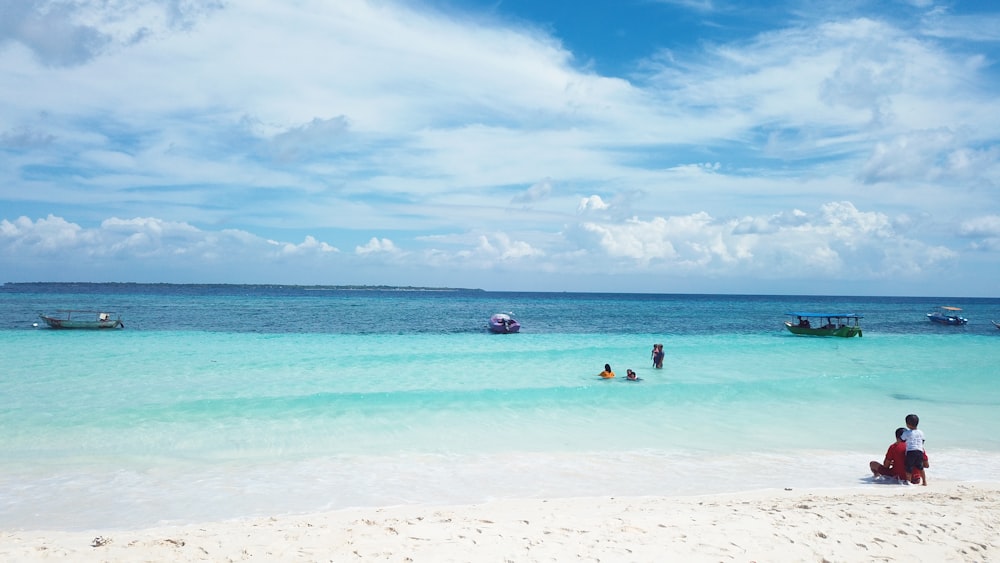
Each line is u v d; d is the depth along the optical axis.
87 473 11.08
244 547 7.02
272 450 12.95
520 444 13.77
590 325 58.38
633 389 19.95
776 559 6.78
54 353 28.03
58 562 6.52
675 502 9.51
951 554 7.02
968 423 16.42
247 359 27.03
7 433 13.77
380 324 53.59
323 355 28.95
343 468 11.67
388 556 6.70
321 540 7.29
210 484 10.54
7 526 8.35
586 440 14.20
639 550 6.96
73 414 15.65
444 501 9.76
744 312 92.69
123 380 21.14
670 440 14.28
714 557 6.78
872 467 11.57
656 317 74.81
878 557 6.89
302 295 172.25
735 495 10.05
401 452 12.95
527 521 8.16
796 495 10.06
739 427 15.68
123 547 7.03
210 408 16.41
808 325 46.09
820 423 16.23
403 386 20.97
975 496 9.95
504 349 33.00
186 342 34.00
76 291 168.75
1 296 114.06
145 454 12.40
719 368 26.39
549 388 19.56
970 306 163.25
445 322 57.38
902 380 22.91
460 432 14.80
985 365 28.20
